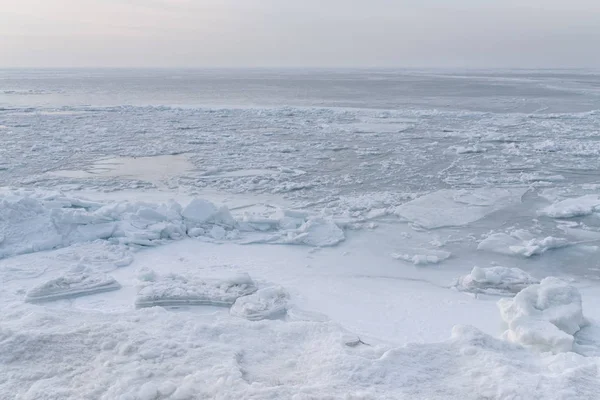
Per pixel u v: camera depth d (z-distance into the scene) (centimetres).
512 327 623
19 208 1064
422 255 1023
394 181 1673
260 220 1184
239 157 2061
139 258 991
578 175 1758
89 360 489
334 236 1127
